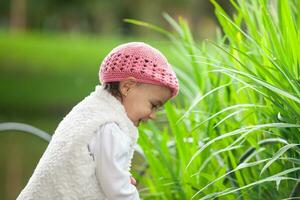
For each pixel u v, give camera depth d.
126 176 3.02
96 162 3.03
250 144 3.69
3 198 8.07
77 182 3.02
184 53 4.30
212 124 3.70
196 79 4.10
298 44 3.41
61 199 3.03
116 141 3.02
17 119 16.77
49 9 41.09
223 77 3.87
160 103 3.13
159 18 42.00
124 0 41.50
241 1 3.81
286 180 3.46
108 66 3.11
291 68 3.45
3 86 18.83
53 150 3.07
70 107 18.91
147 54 3.09
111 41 27.47
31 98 18.78
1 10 39.84
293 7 3.78
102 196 3.06
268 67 3.31
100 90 3.15
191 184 3.64
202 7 35.84
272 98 3.38
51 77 19.55
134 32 42.03
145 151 3.88
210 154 3.76
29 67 20.14
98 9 41.16
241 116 3.80
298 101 3.11
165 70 3.09
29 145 11.72
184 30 4.28
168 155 3.90
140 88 3.08
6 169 9.70
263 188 3.54
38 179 3.07
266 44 3.54
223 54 3.97
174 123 3.78
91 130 3.04
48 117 17.58
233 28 3.83
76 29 43.12
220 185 3.49
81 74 20.09
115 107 3.09
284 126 3.19
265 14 3.50
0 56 20.64
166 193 3.87
